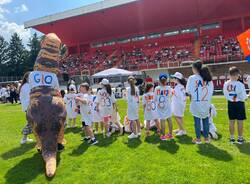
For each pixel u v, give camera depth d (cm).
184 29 4497
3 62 8562
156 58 4156
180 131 876
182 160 648
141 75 3622
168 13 4306
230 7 3972
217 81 2731
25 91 862
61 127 692
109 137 896
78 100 827
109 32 5028
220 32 4212
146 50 4572
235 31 4094
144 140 835
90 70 4312
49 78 739
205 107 741
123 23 4731
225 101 1755
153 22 4562
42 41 788
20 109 2022
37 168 657
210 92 740
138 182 552
